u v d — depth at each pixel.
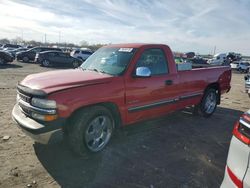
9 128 4.98
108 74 4.24
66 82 3.63
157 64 4.85
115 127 4.29
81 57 27.64
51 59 22.55
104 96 3.83
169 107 5.13
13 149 4.05
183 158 4.06
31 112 3.49
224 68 6.84
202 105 6.29
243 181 1.98
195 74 5.73
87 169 3.56
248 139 2.03
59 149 4.13
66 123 3.66
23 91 3.64
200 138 5.01
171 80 5.03
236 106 8.48
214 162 3.97
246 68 35.97
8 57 21.31
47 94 3.31
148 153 4.19
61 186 3.13
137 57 4.41
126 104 4.21
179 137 5.00
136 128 5.36
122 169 3.62
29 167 3.53
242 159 2.04
